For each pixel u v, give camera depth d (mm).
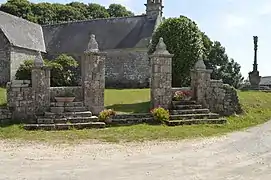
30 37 29234
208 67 36125
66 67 23078
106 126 11430
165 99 13047
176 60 17438
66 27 32656
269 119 14398
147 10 30438
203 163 6785
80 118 11438
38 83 11938
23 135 9828
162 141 9078
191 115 12477
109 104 14672
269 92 22016
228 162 6891
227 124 12227
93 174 5977
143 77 27422
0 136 9711
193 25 18109
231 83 36875
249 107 15844
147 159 7098
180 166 6543
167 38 17766
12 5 42500
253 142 9055
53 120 11219
